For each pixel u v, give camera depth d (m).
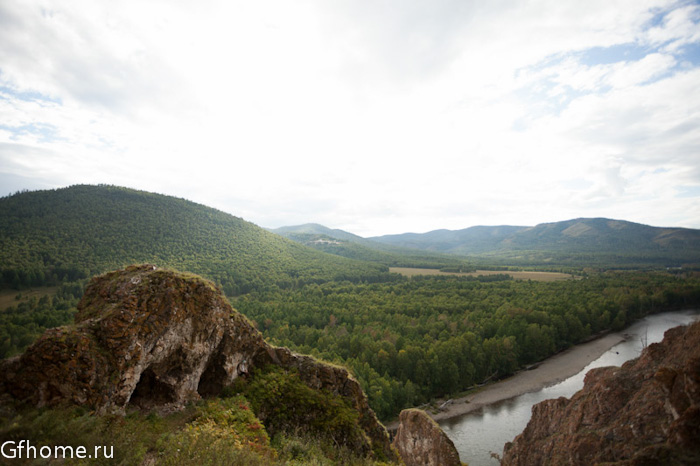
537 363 70.31
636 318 96.88
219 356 17.48
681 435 16.16
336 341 64.62
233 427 13.98
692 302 108.50
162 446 10.98
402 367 58.44
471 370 60.50
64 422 9.95
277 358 20.17
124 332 13.34
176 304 15.44
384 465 17.88
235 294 117.25
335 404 18.70
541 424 28.86
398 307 89.81
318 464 13.78
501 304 94.75
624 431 19.97
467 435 44.56
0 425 9.34
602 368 26.39
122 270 17.05
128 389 12.91
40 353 11.58
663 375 18.58
